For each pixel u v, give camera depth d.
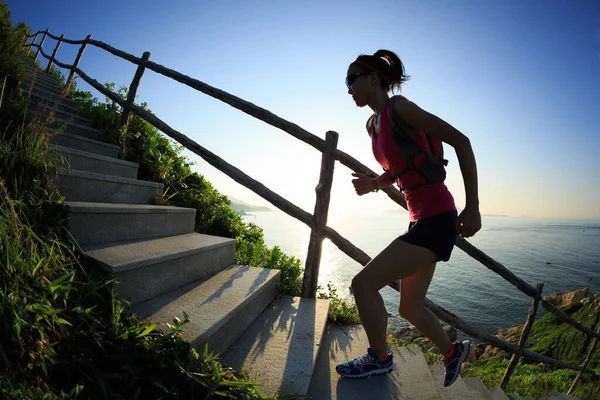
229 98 3.30
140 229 2.40
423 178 1.59
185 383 1.39
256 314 2.44
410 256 1.61
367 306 1.69
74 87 4.96
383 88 1.75
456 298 97.50
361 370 1.90
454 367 1.76
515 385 9.31
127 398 1.24
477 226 1.44
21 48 3.68
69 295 1.46
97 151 3.51
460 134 1.45
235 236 4.32
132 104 3.94
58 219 1.82
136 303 1.82
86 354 1.30
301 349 2.04
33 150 2.08
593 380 9.30
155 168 4.05
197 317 1.80
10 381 1.01
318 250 2.97
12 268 1.29
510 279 3.61
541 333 29.45
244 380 1.54
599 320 26.61
